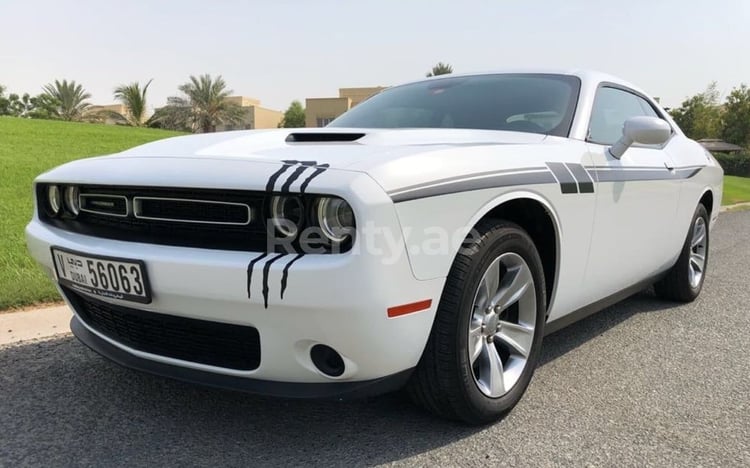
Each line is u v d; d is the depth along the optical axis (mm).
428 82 3793
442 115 3264
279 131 2727
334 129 2740
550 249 2719
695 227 4422
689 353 3461
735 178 34094
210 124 42375
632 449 2326
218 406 2643
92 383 2867
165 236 2150
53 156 14039
